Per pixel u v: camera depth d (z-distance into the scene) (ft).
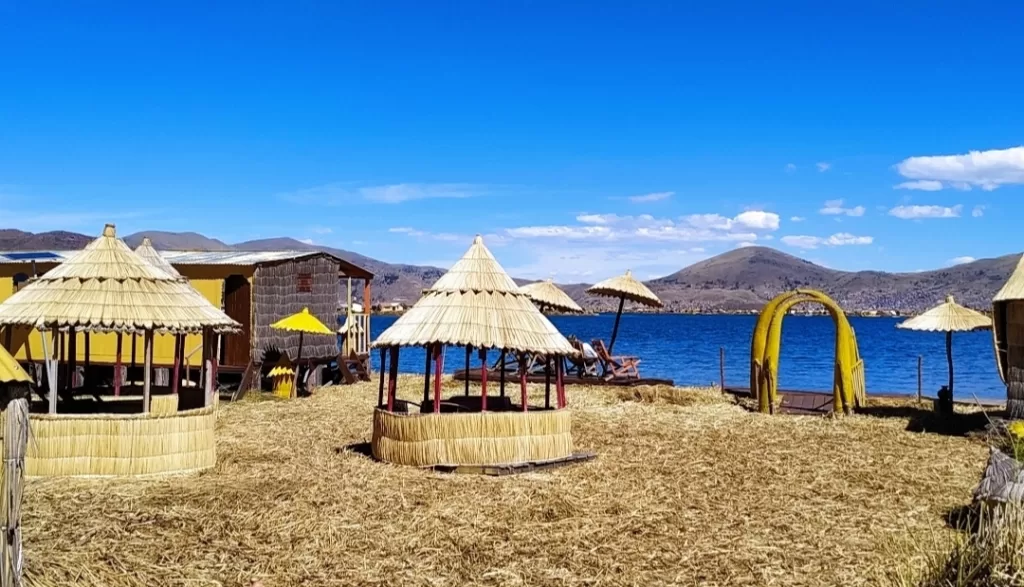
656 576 29.71
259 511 36.27
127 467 42.29
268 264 84.23
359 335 106.32
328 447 52.70
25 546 30.22
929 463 49.90
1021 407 59.11
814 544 33.40
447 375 100.27
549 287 96.78
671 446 54.60
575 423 64.39
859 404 74.43
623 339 282.56
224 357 83.20
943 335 323.37
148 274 46.68
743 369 158.71
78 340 82.33
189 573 28.81
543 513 37.24
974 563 26.96
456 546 32.55
